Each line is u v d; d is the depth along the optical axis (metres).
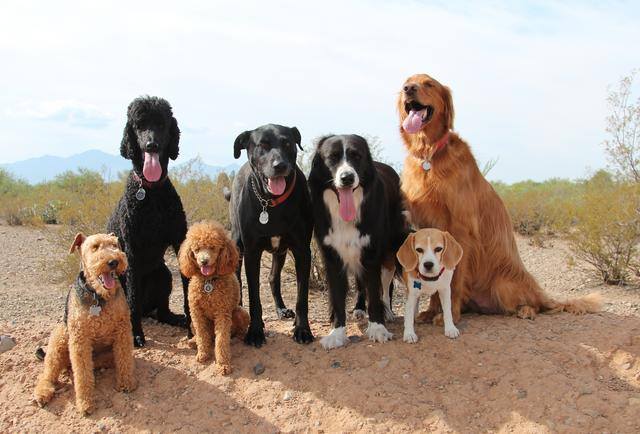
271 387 2.53
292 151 2.70
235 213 2.91
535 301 2.89
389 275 2.93
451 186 2.73
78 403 2.48
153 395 2.53
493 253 2.87
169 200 2.81
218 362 2.60
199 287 2.57
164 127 2.76
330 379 2.54
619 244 3.97
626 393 2.40
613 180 6.88
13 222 7.45
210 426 2.42
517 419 2.34
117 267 2.42
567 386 2.42
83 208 4.40
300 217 2.72
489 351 2.58
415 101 2.70
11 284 4.09
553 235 6.06
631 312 3.33
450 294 2.69
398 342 2.68
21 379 2.62
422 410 2.40
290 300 3.60
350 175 2.51
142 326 3.00
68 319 2.48
